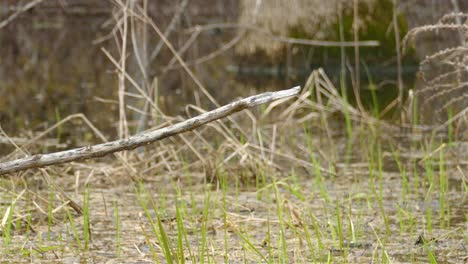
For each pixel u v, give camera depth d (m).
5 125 9.96
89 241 5.27
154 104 8.31
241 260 4.80
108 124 10.02
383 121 9.62
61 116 10.66
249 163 7.26
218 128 7.59
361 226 5.58
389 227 5.54
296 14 15.42
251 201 6.37
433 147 8.14
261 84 13.85
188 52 17.27
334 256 4.86
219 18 20.89
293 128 9.37
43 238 5.36
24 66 15.92
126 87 11.59
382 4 15.00
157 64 16.05
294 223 5.58
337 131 9.52
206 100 11.95
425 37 16.67
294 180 6.68
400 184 6.89
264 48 15.75
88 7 21.52
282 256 4.87
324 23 15.26
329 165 7.62
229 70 16.00
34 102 11.85
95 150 4.11
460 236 5.27
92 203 6.33
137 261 4.80
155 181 7.15
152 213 5.99
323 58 15.26
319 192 6.66
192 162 7.82
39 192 6.55
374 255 4.80
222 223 5.67
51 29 20.97
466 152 7.88
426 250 4.86
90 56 17.11
